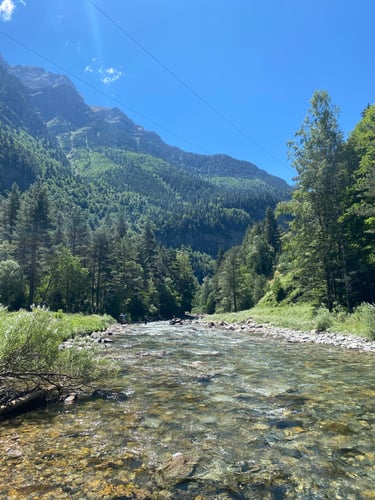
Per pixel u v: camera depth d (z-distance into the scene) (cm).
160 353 1566
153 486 450
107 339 2069
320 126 3042
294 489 446
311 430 644
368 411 749
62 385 877
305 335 2327
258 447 571
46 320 831
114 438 602
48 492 429
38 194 5478
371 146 2781
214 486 452
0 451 542
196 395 871
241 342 2062
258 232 12619
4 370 754
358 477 477
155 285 7775
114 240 7919
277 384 986
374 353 1552
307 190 3100
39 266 5144
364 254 2991
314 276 3103
